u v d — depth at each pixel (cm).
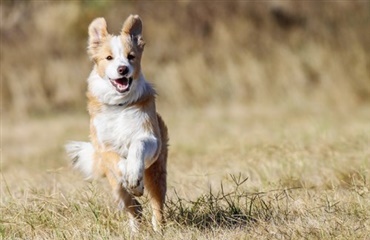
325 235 711
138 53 814
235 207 809
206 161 1227
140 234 752
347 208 795
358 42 2412
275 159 1074
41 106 2323
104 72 798
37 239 754
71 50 2417
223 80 2373
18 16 2492
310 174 1005
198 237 732
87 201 834
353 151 1147
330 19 2473
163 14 2473
